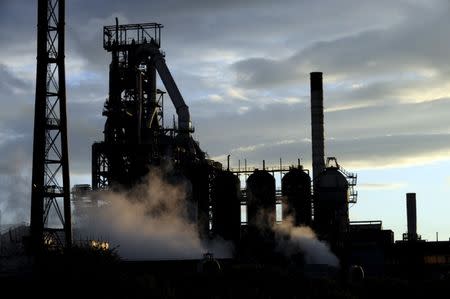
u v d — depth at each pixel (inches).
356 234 5944.9
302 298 3078.2
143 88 5447.8
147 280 2906.0
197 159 5482.3
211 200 5487.2
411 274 5728.3
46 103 4045.3
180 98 5398.6
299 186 5536.4
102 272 2898.6
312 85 5964.6
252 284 3211.1
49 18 4055.1
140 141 5196.9
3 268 3297.2
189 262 3619.6
